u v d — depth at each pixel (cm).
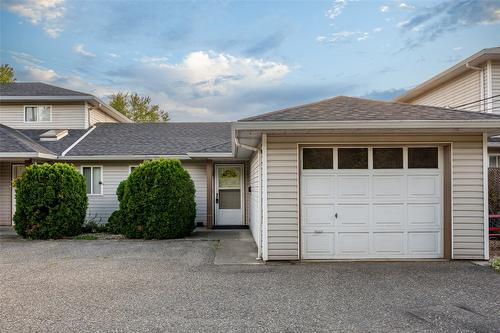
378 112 750
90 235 1124
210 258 775
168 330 398
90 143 1424
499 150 1314
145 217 1055
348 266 689
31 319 431
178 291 540
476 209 730
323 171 747
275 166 732
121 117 1977
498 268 656
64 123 1598
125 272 657
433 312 451
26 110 1588
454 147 730
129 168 1352
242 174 1375
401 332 392
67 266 707
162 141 1475
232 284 575
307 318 432
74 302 492
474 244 730
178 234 1070
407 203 747
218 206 1376
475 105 1351
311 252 744
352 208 747
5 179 1367
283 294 522
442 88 1583
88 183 1345
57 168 1082
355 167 748
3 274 647
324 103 855
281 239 734
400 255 744
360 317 434
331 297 508
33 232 1051
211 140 1490
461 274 627
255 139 784
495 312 451
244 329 400
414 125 673
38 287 564
